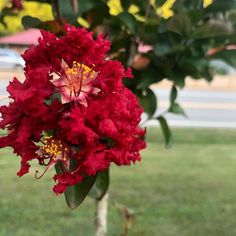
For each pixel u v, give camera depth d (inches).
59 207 258.1
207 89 991.6
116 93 73.7
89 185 82.9
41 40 74.0
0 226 230.2
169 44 115.1
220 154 416.2
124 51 124.6
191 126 562.9
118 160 73.4
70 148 72.6
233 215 260.7
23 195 273.4
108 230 216.5
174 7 118.7
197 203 278.2
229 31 110.9
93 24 120.0
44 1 119.5
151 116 126.5
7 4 131.7
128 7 123.3
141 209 261.3
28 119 71.2
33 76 70.9
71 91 72.4
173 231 234.1
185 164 373.7
